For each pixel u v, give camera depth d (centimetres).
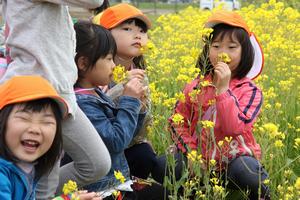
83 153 326
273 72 549
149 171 415
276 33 636
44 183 315
